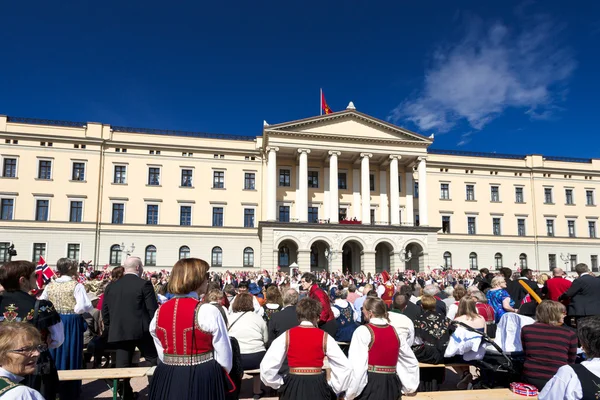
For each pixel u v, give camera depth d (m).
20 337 4.22
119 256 52.41
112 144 54.03
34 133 51.84
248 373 8.91
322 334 6.08
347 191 58.59
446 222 61.94
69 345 8.63
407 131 55.00
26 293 6.54
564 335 6.94
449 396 6.95
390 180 55.75
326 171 58.03
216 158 56.97
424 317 9.13
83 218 51.91
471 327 8.70
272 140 52.41
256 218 56.69
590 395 4.58
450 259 60.81
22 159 51.22
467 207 62.72
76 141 52.88
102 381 11.06
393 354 6.42
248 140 59.06
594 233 66.50
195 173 56.16
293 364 5.96
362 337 6.39
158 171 55.34
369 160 58.44
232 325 9.20
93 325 11.22
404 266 52.16
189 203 55.34
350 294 15.45
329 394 6.03
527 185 65.56
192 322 4.95
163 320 5.05
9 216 50.16
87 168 52.91
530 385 7.07
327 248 55.38
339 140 53.78
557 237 64.69
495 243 62.69
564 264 64.19
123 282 8.74
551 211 65.44
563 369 4.86
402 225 54.03
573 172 66.69
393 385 6.36
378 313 6.67
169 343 4.98
